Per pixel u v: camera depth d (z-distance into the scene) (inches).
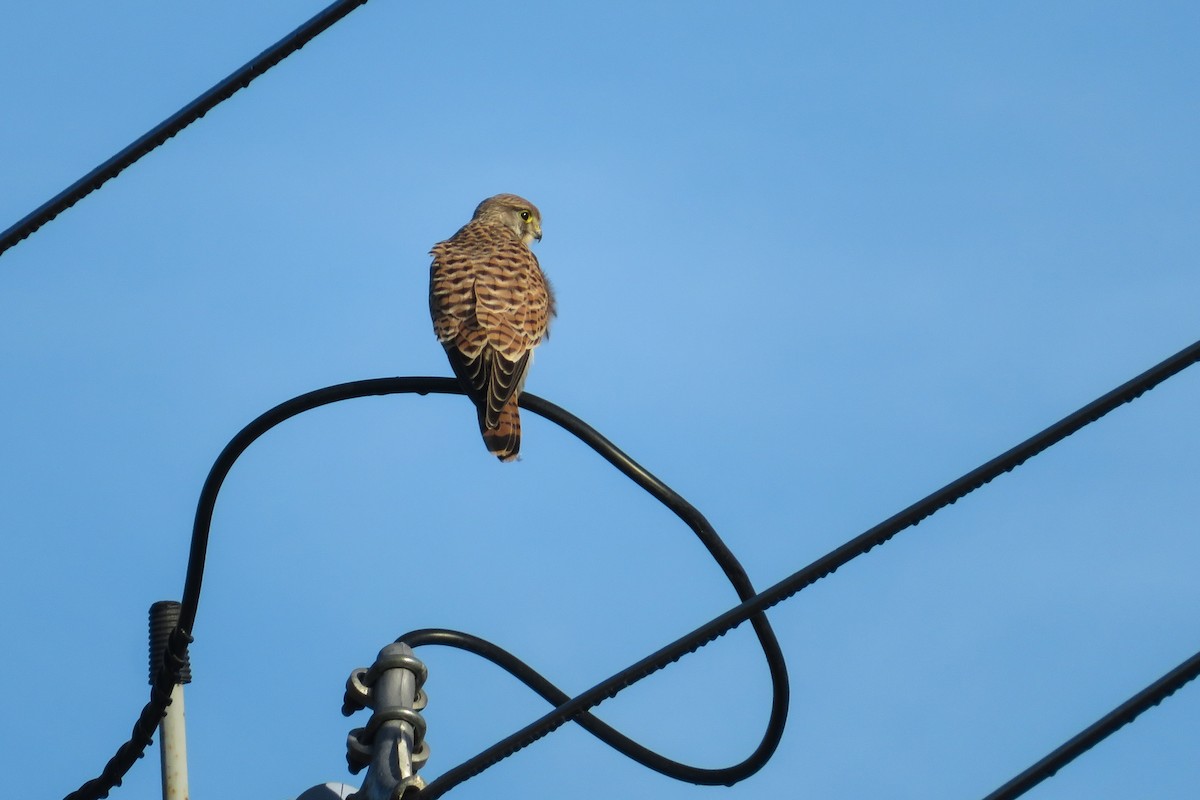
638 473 476.7
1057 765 365.1
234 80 454.0
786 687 482.6
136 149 461.4
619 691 397.7
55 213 467.2
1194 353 384.5
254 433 476.4
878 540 391.9
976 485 389.4
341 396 482.3
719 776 500.1
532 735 399.9
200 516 479.5
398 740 437.1
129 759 493.0
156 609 502.9
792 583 394.3
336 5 443.8
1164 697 363.6
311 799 455.8
